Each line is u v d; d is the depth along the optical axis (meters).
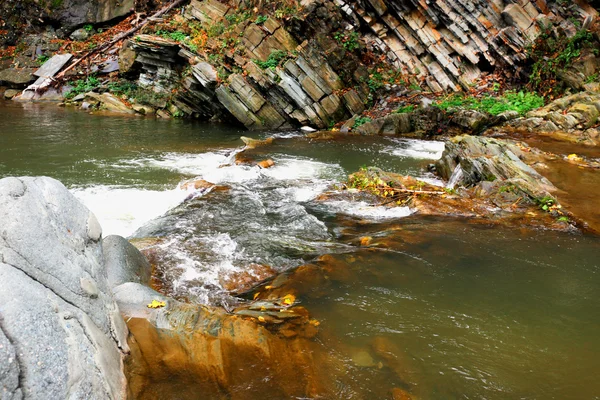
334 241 5.66
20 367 1.88
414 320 3.81
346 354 3.30
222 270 4.69
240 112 14.54
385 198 7.34
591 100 12.63
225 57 15.45
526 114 13.50
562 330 3.72
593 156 9.56
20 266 2.24
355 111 15.47
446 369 3.19
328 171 9.48
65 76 19.61
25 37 22.61
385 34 17.56
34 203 2.52
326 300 4.10
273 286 4.37
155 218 6.23
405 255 5.10
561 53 14.70
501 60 16.17
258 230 5.88
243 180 8.48
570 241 5.53
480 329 3.71
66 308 2.32
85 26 22.52
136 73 18.64
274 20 15.86
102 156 9.88
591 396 2.97
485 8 16.39
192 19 17.56
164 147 11.28
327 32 16.34
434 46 16.98
